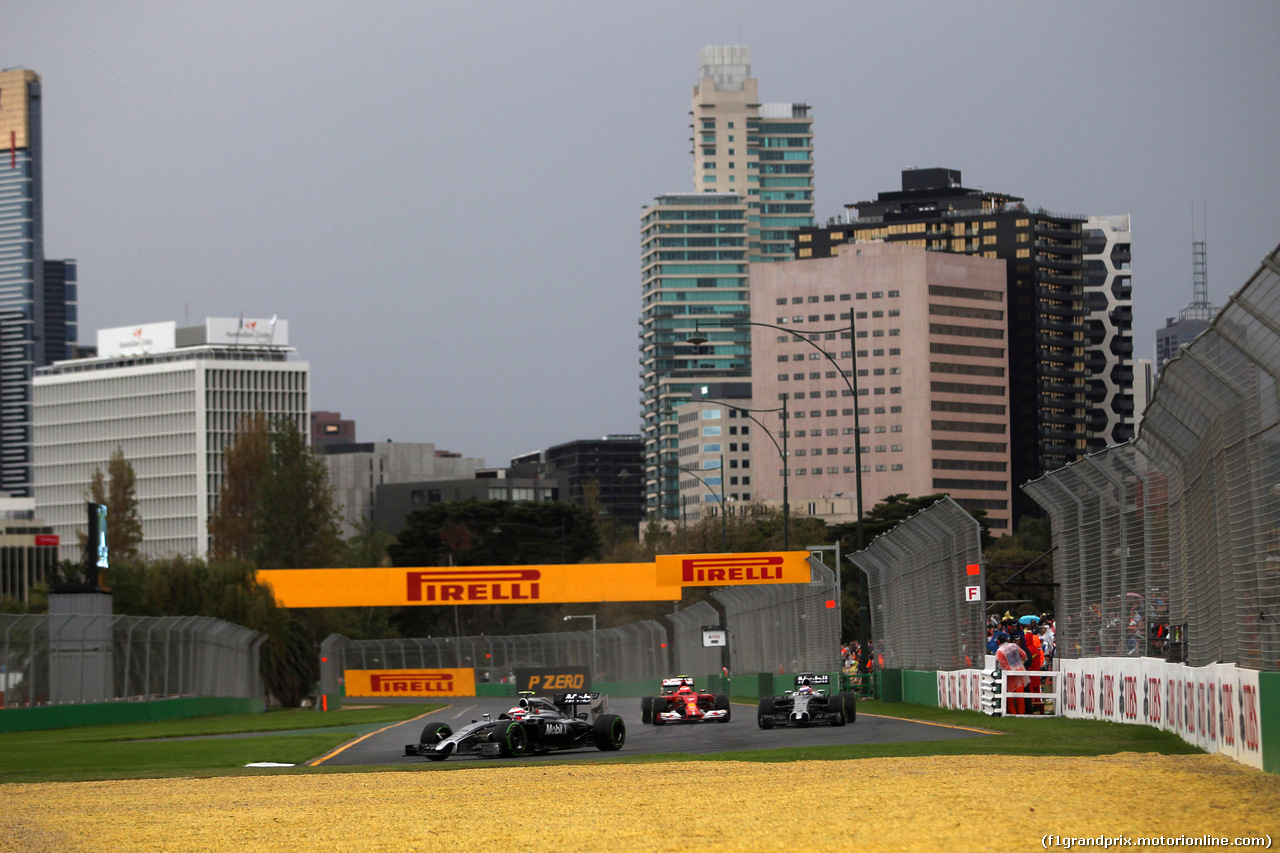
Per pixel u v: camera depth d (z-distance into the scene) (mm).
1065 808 40219
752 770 57500
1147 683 70250
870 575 137250
